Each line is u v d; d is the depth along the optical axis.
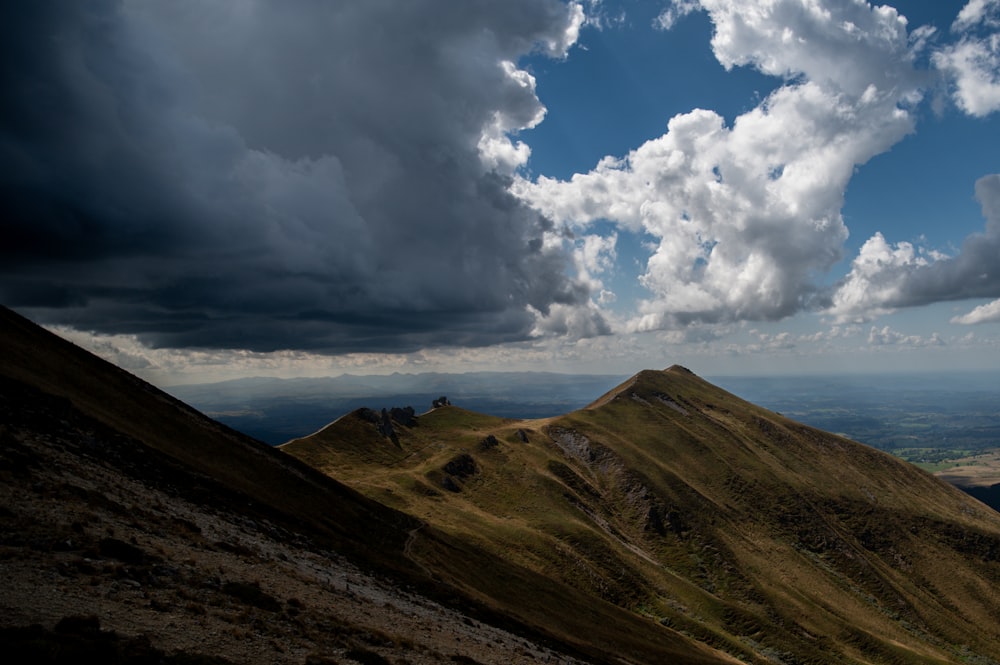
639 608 139.75
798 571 190.00
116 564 26.86
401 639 31.83
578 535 164.38
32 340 76.44
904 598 191.12
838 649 145.50
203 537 39.25
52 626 19.00
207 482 58.66
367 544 76.88
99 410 64.69
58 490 34.31
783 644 138.88
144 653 18.66
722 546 190.62
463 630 47.00
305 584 38.41
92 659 17.42
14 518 27.97
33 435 44.34
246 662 21.25
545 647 60.00
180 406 88.94
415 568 74.94
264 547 45.84
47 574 23.28
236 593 29.12
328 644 26.72
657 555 184.88
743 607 160.88
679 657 96.81
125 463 51.16
